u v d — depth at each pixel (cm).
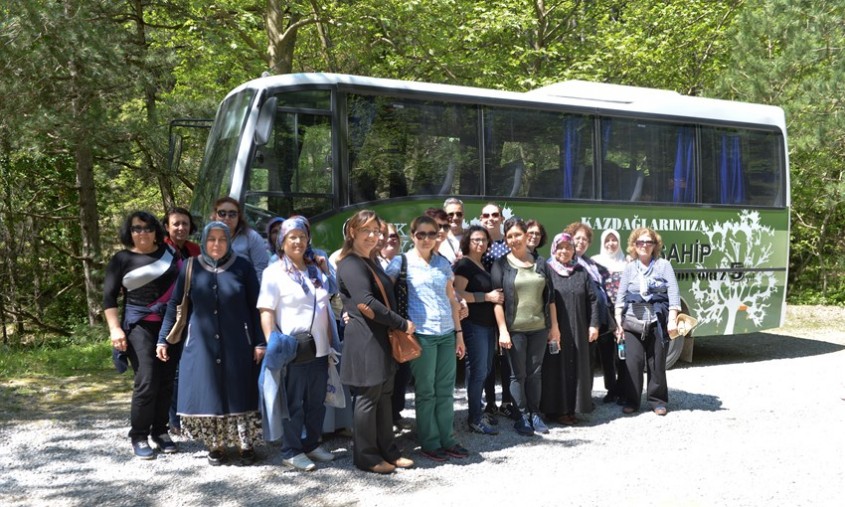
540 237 749
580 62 2000
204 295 603
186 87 1827
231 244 648
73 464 625
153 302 629
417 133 962
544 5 2153
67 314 1784
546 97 1056
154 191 1759
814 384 978
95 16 1284
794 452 664
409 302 637
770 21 1966
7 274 1662
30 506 535
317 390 624
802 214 2136
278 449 668
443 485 581
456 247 795
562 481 589
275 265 608
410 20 1716
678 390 936
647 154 1120
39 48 1159
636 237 820
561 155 1054
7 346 1251
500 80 1967
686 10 2202
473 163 992
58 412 797
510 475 606
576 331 761
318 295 616
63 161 1688
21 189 1647
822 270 2139
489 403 768
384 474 606
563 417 770
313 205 899
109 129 1249
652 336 816
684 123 1150
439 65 1841
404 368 723
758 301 1209
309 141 904
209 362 604
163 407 653
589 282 770
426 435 644
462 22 1906
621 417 800
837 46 1875
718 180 1177
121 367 639
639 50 2014
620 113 1100
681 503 533
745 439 716
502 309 714
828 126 1794
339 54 1867
